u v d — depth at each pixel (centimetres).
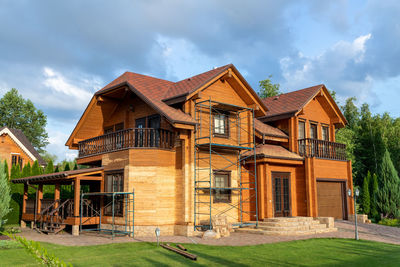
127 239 1423
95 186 1942
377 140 3838
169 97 1691
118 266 957
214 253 1149
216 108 1809
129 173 1549
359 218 2111
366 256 1130
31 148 3803
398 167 3834
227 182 1800
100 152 1794
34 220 1836
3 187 1603
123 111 1970
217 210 1717
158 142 1592
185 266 969
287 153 2023
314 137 2317
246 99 1934
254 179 1911
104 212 1703
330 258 1090
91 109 1983
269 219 1755
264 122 2261
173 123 1503
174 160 1644
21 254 1109
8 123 5216
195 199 1594
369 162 3844
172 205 1602
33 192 2436
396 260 1067
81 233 1617
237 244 1321
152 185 1550
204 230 1600
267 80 4241
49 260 372
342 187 2198
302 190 2005
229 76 1797
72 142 2122
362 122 4366
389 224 2188
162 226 1552
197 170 1656
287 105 2227
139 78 1920
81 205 1606
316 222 1792
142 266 961
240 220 1816
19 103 5334
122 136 1689
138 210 1527
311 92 2247
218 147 1722
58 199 1731
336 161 2156
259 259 1063
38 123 5553
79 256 1080
